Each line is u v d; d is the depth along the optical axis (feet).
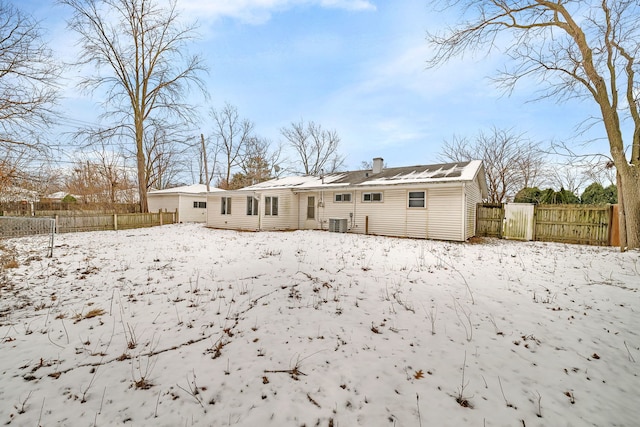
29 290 17.88
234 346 11.25
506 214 42.45
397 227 44.52
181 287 18.42
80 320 13.57
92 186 92.73
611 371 9.83
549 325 13.16
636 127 32.53
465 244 36.27
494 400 8.34
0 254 27.94
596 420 7.63
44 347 11.12
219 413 7.74
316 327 12.88
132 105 70.95
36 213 52.90
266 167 130.21
